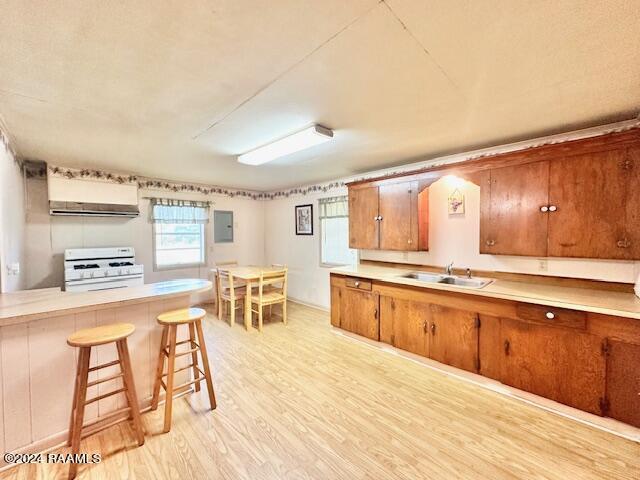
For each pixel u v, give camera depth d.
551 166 2.35
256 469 1.64
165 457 1.73
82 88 1.72
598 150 2.14
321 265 4.99
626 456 1.73
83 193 3.77
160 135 2.55
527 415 2.12
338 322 3.75
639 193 2.00
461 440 1.87
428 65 1.52
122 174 4.11
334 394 2.40
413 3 1.08
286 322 4.25
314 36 1.28
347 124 2.35
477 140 2.77
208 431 1.95
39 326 1.80
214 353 3.20
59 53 1.37
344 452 1.77
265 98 1.88
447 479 1.58
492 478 1.58
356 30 1.24
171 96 1.83
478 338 2.52
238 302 4.82
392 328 3.16
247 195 5.93
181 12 1.12
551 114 2.17
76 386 1.82
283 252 5.77
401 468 1.65
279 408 2.21
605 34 1.27
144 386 2.24
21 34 1.22
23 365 1.75
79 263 3.77
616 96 1.88
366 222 3.75
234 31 1.24
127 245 4.38
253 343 3.48
